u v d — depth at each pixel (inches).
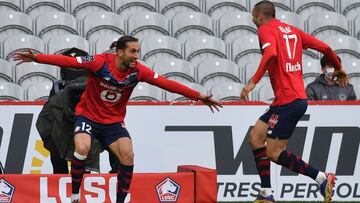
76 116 1005.8
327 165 1376.7
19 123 1342.3
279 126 1049.5
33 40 1878.7
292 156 1059.3
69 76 1190.9
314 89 1453.0
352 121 1384.1
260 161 1092.5
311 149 1374.3
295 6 2140.7
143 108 1363.2
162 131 1365.7
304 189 1360.7
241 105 1375.5
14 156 1338.6
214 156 1370.6
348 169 1379.2
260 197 1098.7
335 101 1381.6
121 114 1005.2
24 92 1718.8
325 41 1987.0
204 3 2107.5
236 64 1891.0
